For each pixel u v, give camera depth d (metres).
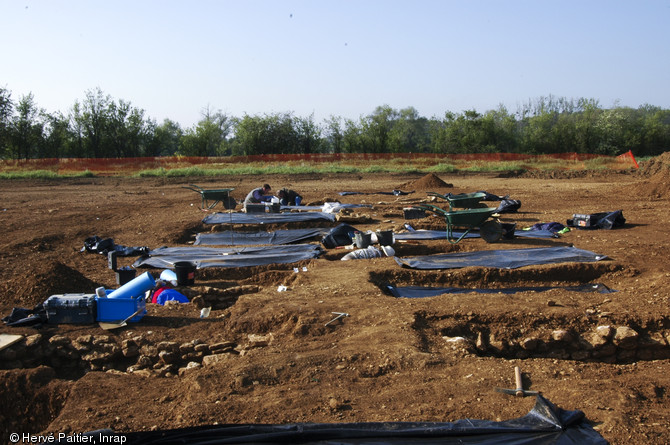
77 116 43.94
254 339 6.69
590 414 4.42
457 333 6.82
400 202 20.03
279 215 15.48
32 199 22.66
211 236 13.43
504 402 4.67
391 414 4.51
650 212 16.61
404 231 13.74
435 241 12.49
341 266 10.04
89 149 44.78
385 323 6.74
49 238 13.39
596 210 17.48
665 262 10.02
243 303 7.66
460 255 10.66
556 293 7.92
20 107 41.12
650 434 4.09
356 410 4.64
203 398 5.02
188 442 4.07
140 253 11.63
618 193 22.03
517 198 21.47
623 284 9.05
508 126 52.56
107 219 16.91
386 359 5.66
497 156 44.38
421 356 5.71
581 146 51.62
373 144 50.38
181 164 39.66
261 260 10.62
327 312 7.13
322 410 4.64
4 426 5.41
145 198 22.78
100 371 6.21
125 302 7.07
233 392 5.15
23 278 8.12
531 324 6.89
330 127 50.62
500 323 6.97
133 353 6.54
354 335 6.47
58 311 6.96
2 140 40.62
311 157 43.56
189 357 6.48
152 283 7.75
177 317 7.43
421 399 4.81
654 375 5.44
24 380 5.62
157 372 6.23
